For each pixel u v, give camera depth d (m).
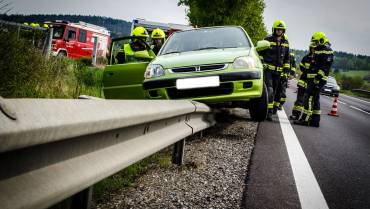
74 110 1.24
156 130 2.54
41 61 4.80
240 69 4.52
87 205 1.65
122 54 6.18
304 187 2.79
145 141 2.26
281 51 6.91
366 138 6.12
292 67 9.64
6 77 3.50
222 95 4.50
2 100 0.89
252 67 4.59
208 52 4.98
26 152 1.06
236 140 4.50
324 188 2.84
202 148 3.96
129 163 1.88
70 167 1.34
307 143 4.77
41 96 4.25
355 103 20.17
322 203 2.48
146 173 2.93
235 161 3.44
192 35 5.76
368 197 2.75
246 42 5.43
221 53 4.82
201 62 4.60
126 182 2.60
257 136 4.87
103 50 23.39
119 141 1.86
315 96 6.76
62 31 19.34
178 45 5.55
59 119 1.11
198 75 4.50
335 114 10.10
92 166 1.49
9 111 0.90
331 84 22.95
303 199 2.53
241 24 18.53
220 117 6.58
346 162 3.89
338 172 3.41
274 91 7.37
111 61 5.95
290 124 6.61
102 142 1.62
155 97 4.68
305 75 7.44
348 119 9.59
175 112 2.81
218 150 3.88
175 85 4.53
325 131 6.29
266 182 2.85
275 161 3.54
